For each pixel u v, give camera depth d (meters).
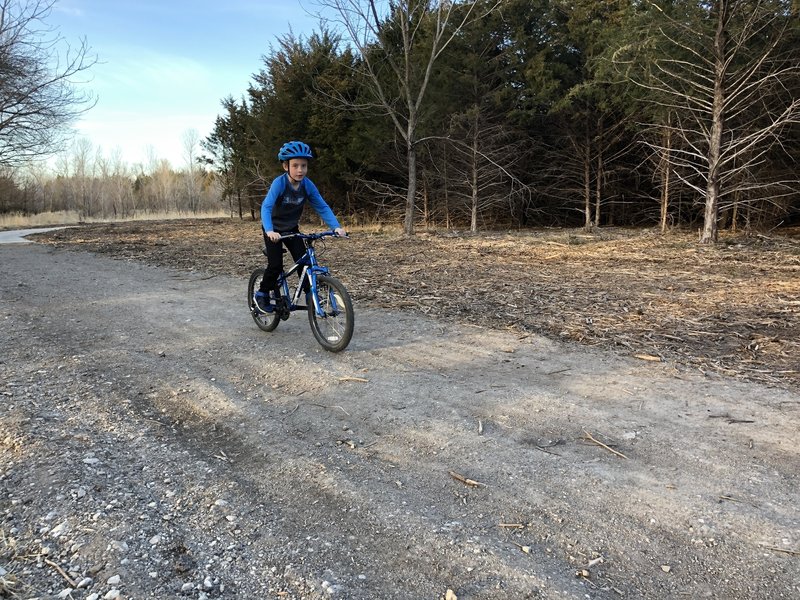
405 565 2.33
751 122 15.05
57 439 3.38
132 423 3.70
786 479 2.97
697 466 3.12
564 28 21.17
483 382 4.46
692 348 5.23
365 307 7.27
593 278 9.22
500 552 2.40
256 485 2.96
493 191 22.66
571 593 2.16
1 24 21.86
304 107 25.73
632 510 2.71
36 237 22.06
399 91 19.78
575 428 3.62
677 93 14.28
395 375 4.64
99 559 2.32
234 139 35.53
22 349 5.34
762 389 4.22
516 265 11.02
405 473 3.08
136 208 70.25
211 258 13.12
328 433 3.58
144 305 7.54
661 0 15.62
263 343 5.65
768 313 6.40
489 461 3.20
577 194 23.88
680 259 11.42
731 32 13.86
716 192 14.15
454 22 20.27
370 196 26.33
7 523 2.54
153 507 2.72
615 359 5.00
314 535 2.53
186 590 2.16
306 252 5.41
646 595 2.15
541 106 21.50
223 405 4.04
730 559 2.35
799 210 19.16
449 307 7.13
